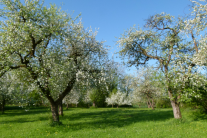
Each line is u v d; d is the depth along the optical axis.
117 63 16.41
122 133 10.62
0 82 24.17
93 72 14.72
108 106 57.03
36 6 12.58
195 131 10.13
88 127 13.34
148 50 16.09
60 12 14.06
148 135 9.59
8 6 11.92
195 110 18.02
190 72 13.39
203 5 12.68
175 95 14.25
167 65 14.96
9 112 31.80
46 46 13.64
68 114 25.77
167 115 20.06
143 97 37.84
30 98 15.65
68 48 15.20
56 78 12.48
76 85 15.76
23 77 13.26
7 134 10.97
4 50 11.03
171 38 15.20
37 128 12.52
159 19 16.28
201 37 12.91
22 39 11.64
